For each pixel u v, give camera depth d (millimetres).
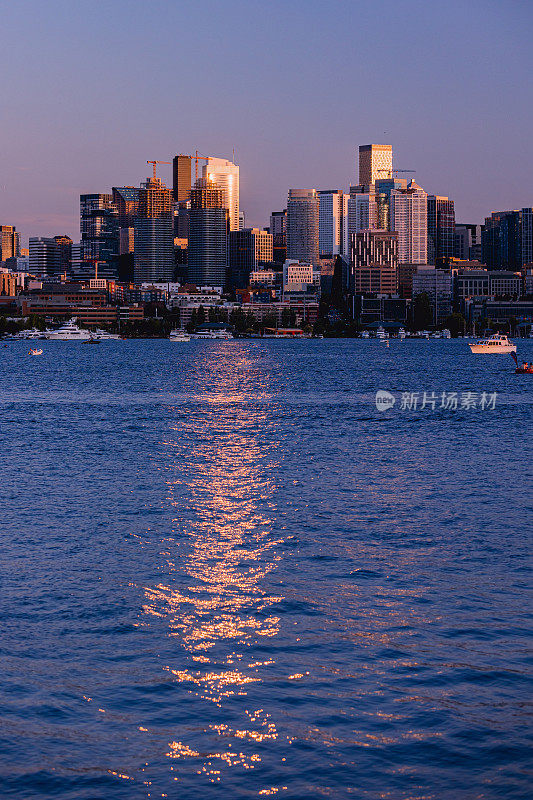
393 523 70625
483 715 38594
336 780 34375
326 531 68438
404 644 45844
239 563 59938
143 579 56344
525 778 34281
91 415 157500
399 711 39062
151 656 44719
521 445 117000
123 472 95125
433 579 56125
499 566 58688
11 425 141625
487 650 44938
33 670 42938
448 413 161625
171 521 71750
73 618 49500
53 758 35719
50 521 71312
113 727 38000
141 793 33688
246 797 33438
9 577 56281
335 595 53406
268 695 40656
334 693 40781
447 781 34219
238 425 142375
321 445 117938
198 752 36219
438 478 90438
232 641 46531
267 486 86875
